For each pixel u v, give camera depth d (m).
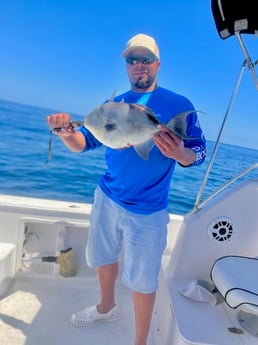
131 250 1.42
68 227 2.10
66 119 1.26
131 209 1.40
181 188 7.67
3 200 2.07
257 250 1.74
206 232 1.71
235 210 1.70
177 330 1.35
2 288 1.91
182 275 1.72
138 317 1.46
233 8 1.31
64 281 2.08
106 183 1.52
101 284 1.69
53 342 1.60
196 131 1.31
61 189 8.22
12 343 1.56
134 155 1.34
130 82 1.42
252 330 1.37
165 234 1.45
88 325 1.74
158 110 1.33
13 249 1.99
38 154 10.23
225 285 1.41
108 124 1.08
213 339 1.30
